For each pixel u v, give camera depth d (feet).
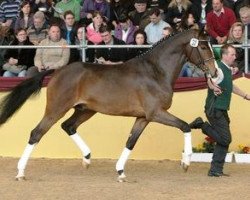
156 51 38.42
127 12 52.75
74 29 49.26
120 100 38.27
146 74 38.14
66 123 40.55
